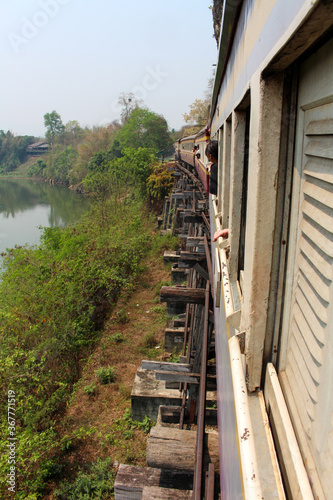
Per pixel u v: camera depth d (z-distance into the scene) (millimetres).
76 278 11031
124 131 41625
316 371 843
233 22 1775
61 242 14852
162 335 10117
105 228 17938
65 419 7277
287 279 1110
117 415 7371
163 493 4285
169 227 19328
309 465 856
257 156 1071
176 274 12109
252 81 1222
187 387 6102
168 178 24875
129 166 27391
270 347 1209
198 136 11242
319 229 843
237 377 1126
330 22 677
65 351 9055
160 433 4332
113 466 6273
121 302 12203
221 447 2279
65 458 6523
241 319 1385
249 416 1016
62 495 5781
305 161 953
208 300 4504
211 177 4426
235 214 2018
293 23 729
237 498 1205
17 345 8188
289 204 1078
